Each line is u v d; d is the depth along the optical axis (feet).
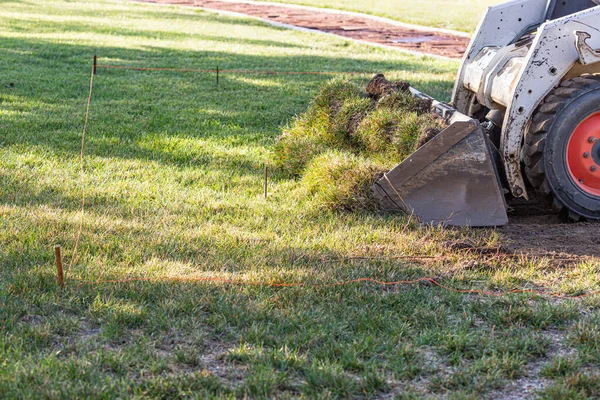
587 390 12.20
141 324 14.23
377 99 26.32
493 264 17.69
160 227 19.72
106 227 19.45
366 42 65.51
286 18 85.87
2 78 42.19
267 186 24.00
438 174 20.52
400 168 20.57
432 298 15.65
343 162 22.13
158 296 15.26
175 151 27.89
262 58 53.72
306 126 26.71
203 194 22.89
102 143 28.68
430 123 21.95
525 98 20.74
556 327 14.58
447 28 76.84
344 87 26.68
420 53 58.70
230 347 13.55
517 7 25.86
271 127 32.55
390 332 14.08
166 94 39.50
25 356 12.83
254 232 19.57
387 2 106.42
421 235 19.61
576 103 20.61
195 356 12.96
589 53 20.36
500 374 12.67
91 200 21.90
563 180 21.02
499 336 14.14
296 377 12.54
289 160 25.22
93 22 74.18
